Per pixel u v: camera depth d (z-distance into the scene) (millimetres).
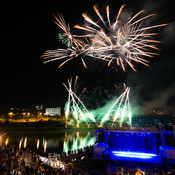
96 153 23406
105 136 26391
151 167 20641
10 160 16562
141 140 26734
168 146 22328
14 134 72625
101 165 21875
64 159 23766
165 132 23203
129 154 23797
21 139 61562
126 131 25750
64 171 16953
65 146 49094
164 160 21094
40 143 54000
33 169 15156
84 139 62750
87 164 22250
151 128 25156
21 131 79312
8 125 88000
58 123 98750
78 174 17328
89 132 82188
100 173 19766
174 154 20547
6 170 14391
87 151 28078
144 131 24719
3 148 25406
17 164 17219
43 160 21781
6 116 116812
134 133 26125
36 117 130250
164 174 17719
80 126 96000
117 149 26219
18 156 19797
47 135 72500
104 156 22938
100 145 24047
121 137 27625
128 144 27109
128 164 21688
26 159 20906
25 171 14664
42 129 85375
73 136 70438
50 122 97812
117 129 26500
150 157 22391
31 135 71562
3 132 74625
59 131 82812
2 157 17422
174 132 21672
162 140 23141
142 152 24562
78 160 23672
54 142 56094
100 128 28109
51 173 14734
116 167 21000
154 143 24797
